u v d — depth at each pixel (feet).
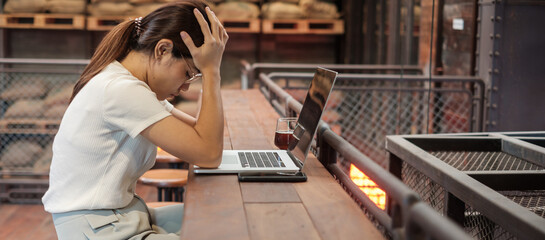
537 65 10.63
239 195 4.93
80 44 19.84
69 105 5.12
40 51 19.77
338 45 21.43
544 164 5.79
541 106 10.39
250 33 21.29
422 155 5.87
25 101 17.85
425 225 2.93
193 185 5.22
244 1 20.33
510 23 10.96
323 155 6.07
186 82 5.48
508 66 10.93
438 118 14.94
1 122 17.35
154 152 5.24
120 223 4.88
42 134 17.79
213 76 5.24
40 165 17.54
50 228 14.61
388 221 4.14
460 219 5.23
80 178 4.92
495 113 11.46
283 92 9.95
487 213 4.42
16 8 18.70
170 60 5.16
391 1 17.67
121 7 18.83
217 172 5.59
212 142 5.22
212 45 5.17
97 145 4.90
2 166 17.47
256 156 6.20
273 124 8.88
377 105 18.22
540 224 3.81
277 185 5.25
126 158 4.98
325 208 4.60
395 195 3.49
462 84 12.91
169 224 5.68
